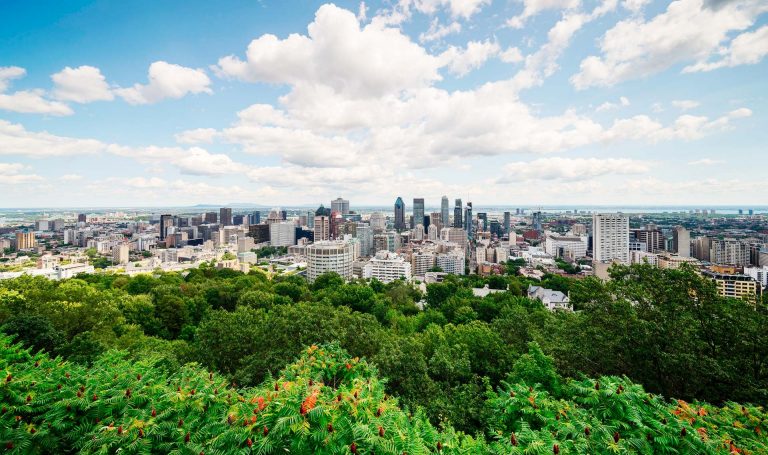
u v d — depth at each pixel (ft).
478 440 27.04
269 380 35.24
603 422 27.35
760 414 29.55
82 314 101.65
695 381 50.90
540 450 22.56
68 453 28.37
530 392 30.99
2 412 27.89
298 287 223.10
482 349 85.10
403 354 69.10
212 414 27.86
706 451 23.50
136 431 25.57
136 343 92.58
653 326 54.85
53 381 32.22
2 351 38.14
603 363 60.13
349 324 85.10
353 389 26.55
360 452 21.33
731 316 54.44
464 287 279.69
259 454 20.99
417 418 28.37
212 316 86.38
